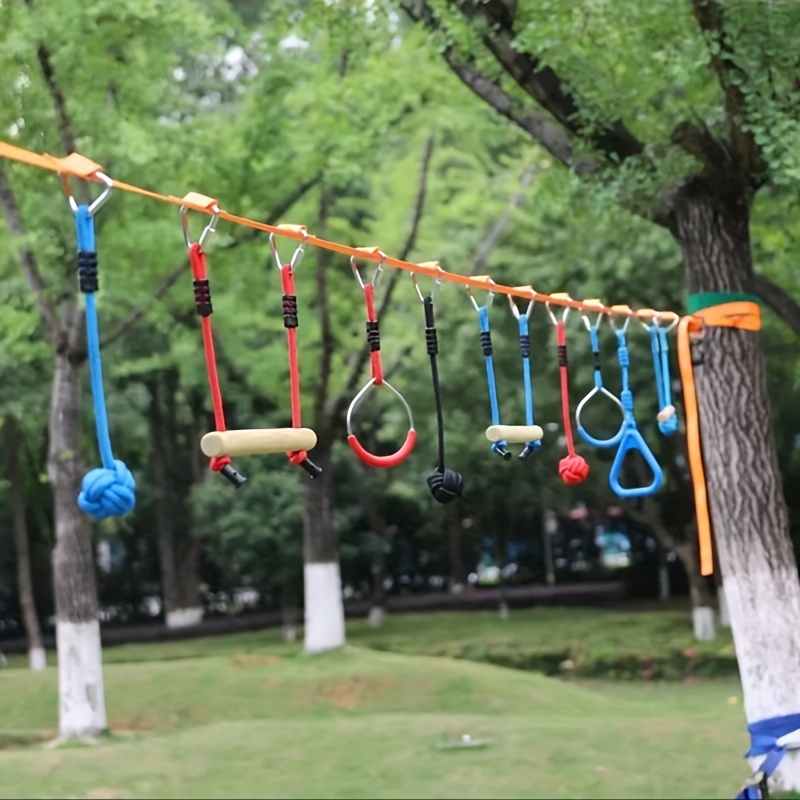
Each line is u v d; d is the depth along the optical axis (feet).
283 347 41.29
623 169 20.20
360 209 46.98
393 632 58.44
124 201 27.86
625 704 35.83
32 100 26.00
